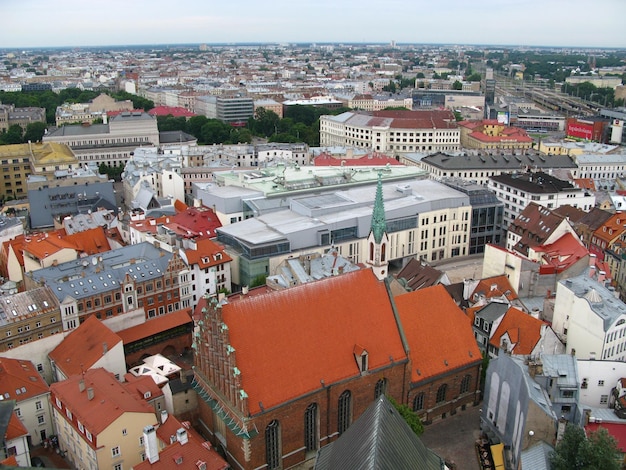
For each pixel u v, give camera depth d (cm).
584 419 9000
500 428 9831
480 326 12112
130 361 12781
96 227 19250
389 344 9706
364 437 6669
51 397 10075
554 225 16688
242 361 8475
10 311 12731
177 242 15875
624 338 11375
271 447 8781
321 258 15038
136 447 9225
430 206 19238
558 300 12088
